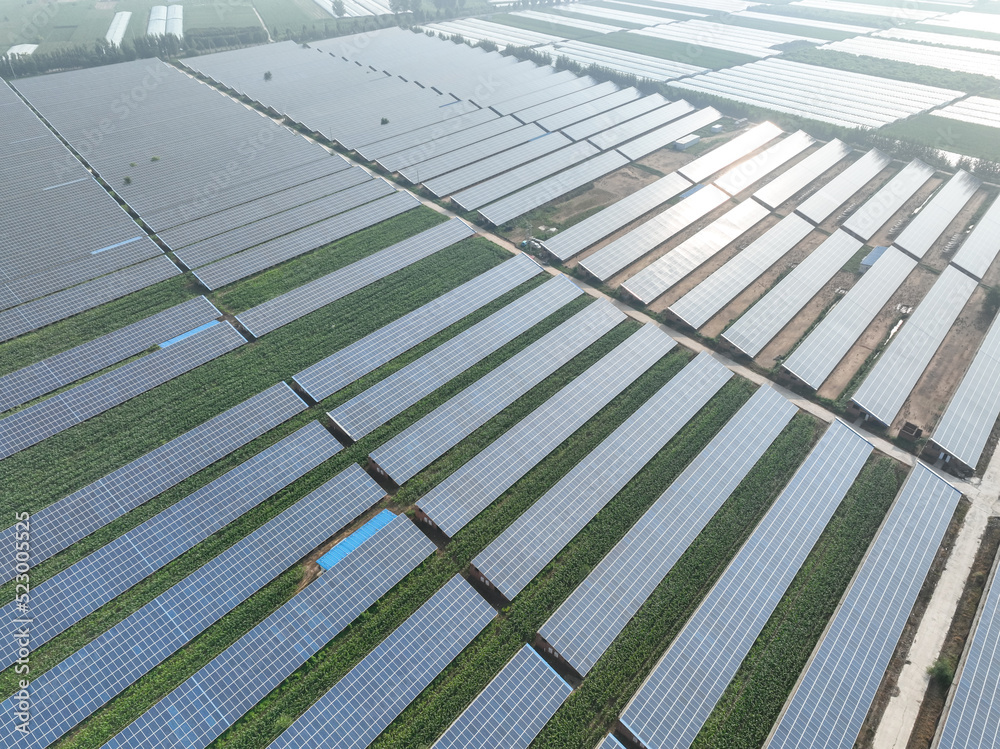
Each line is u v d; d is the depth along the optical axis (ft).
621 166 298.76
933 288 212.23
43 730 103.86
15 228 227.61
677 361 187.11
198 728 105.19
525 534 137.59
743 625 123.44
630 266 228.43
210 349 181.37
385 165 288.30
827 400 175.52
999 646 117.91
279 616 120.26
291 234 233.96
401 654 116.16
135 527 135.03
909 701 113.80
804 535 139.85
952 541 140.56
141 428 158.61
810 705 111.04
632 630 123.65
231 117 327.26
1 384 164.25
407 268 220.43
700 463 154.40
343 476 146.61
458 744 104.27
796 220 250.78
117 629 116.78
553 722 109.60
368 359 181.27
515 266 219.82
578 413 167.63
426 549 134.72
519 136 320.91
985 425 165.27
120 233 230.48
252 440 157.17
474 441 160.56
